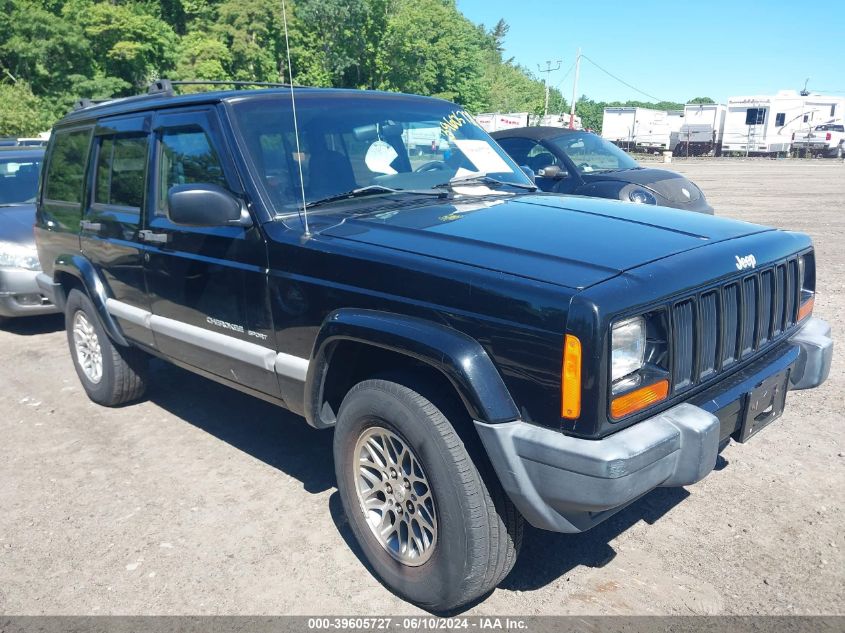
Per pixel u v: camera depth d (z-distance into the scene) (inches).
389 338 105.7
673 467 98.6
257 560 129.5
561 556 127.9
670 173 367.2
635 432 95.9
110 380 195.3
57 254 203.9
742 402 114.0
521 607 114.5
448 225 120.6
